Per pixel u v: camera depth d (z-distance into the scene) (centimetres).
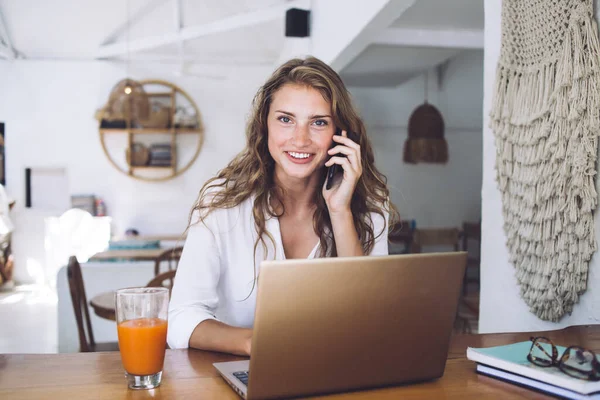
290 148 141
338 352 91
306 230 155
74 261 273
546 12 145
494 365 103
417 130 670
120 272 400
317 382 91
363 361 94
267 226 147
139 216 730
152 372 97
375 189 158
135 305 97
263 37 709
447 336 100
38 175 719
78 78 715
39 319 527
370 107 734
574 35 134
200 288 137
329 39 456
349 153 144
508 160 164
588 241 136
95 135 720
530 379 97
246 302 146
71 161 718
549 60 144
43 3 644
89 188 722
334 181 148
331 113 142
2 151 709
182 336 124
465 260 98
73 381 100
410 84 740
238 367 105
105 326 375
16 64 707
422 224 743
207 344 120
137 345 95
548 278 149
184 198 738
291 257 154
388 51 508
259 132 148
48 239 706
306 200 153
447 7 418
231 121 745
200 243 140
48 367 108
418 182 743
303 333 87
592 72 131
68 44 700
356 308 90
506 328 173
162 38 645
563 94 138
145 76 728
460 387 98
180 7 646
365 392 96
